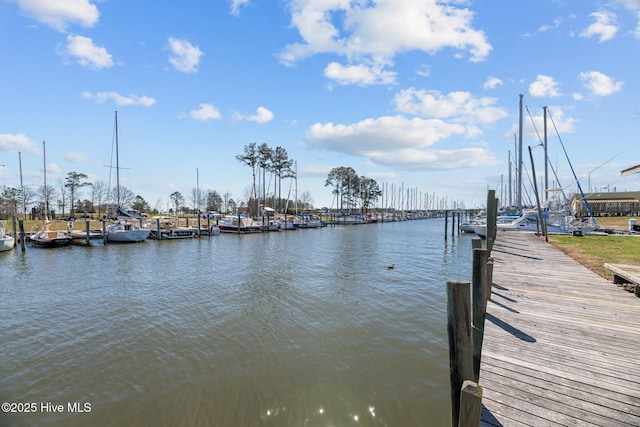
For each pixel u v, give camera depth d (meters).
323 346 7.39
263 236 38.06
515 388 3.58
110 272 16.27
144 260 20.11
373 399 5.43
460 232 41.84
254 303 10.77
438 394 5.56
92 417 5.06
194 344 7.55
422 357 6.86
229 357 6.89
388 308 10.13
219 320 9.15
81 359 6.86
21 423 4.95
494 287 7.71
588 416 3.11
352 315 9.48
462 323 3.30
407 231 49.12
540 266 10.32
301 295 11.77
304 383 5.91
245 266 18.06
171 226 35.53
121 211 34.22
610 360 4.14
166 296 11.74
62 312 9.95
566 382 3.67
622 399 3.35
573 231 22.56
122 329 8.52
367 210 95.25
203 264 18.70
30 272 16.22
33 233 28.47
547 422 3.05
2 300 11.31
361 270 16.77
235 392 5.66
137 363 6.66
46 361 6.77
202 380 6.03
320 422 4.92
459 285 3.32
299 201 86.81
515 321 5.52
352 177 84.50
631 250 14.23
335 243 30.80
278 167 63.50
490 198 10.28
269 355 6.97
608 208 46.50
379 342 7.59
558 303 6.46
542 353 4.36
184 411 5.18
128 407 5.29
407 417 5.00
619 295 6.99
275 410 5.19
